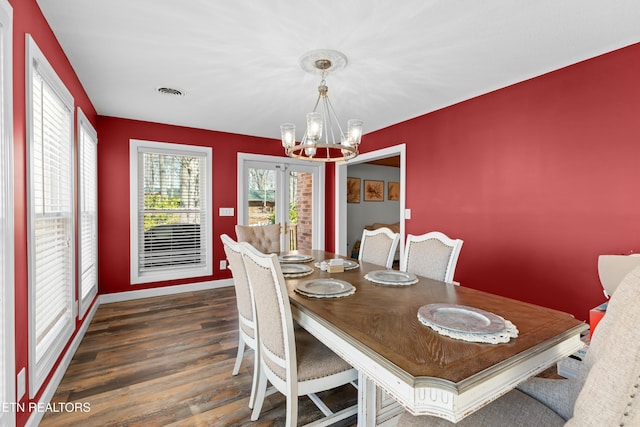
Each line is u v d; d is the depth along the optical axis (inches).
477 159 123.9
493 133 118.3
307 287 67.9
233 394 76.1
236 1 68.6
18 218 57.8
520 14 72.7
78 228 104.0
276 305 54.3
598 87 91.4
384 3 69.2
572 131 96.8
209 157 173.8
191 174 171.0
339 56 92.5
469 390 34.2
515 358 38.0
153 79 108.1
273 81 109.9
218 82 110.8
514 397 44.8
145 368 87.5
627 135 85.8
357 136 90.5
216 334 111.1
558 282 100.2
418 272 92.6
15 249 56.5
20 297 58.4
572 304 96.9
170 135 163.5
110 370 86.3
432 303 58.7
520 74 104.9
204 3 69.3
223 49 88.7
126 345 101.8
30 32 64.6
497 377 37.3
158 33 80.8
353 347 43.9
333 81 110.0
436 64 97.8
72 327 91.6
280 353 55.5
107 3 69.0
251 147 187.2
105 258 148.5
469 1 68.3
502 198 115.6
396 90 118.3
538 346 41.1
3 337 50.7
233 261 75.8
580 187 95.0
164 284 162.9
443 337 43.9
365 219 274.1
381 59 94.3
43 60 69.2
